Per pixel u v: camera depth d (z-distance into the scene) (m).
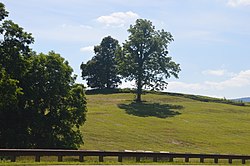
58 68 40.41
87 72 131.25
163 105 92.81
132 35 97.81
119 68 99.50
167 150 50.19
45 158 28.91
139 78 97.00
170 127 66.75
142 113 79.88
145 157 31.72
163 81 98.12
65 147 39.41
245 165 32.59
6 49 37.97
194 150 51.53
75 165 24.62
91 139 53.22
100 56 131.50
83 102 42.03
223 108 93.19
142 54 98.25
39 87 39.66
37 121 38.84
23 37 38.72
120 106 87.94
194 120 75.56
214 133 64.50
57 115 40.06
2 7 37.69
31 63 39.47
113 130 60.69
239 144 57.62
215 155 33.47
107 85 131.50
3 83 35.19
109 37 132.00
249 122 76.75
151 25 99.56
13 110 37.81
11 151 24.55
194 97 110.12
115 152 28.55
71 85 42.12
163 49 97.94
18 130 38.34
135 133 59.81
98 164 25.97
